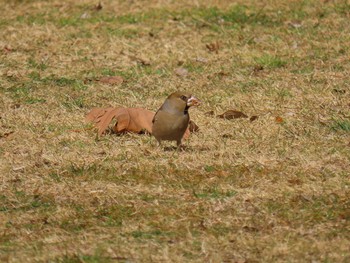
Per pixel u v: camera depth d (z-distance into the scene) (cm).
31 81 1736
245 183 1192
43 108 1565
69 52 1905
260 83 1673
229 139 1372
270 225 1062
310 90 1612
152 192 1171
